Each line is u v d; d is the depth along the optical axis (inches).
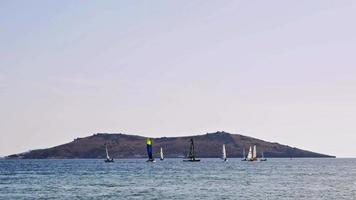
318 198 3368.6
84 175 6550.2
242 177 5925.2
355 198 3366.1
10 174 6963.6
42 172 7642.7
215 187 4313.5
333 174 6835.6
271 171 7790.4
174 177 5935.0
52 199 3388.3
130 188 4232.3
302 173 7121.1
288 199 3309.5
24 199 3415.4
